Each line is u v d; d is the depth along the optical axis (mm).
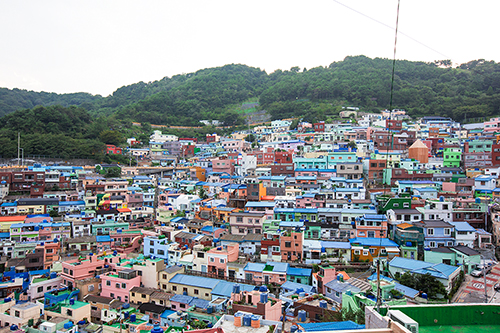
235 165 123250
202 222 80625
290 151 122688
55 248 67750
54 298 54938
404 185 87562
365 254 63469
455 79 199500
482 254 63031
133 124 190375
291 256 63156
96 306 53562
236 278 58000
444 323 14133
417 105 182250
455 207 75812
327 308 42062
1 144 122500
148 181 116500
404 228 65938
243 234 73188
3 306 51688
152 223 87438
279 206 83062
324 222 74312
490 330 13508
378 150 115250
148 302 53344
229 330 28625
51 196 92688
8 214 83062
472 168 101750
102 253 67125
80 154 130875
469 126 151250
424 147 108438
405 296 47312
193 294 54281
